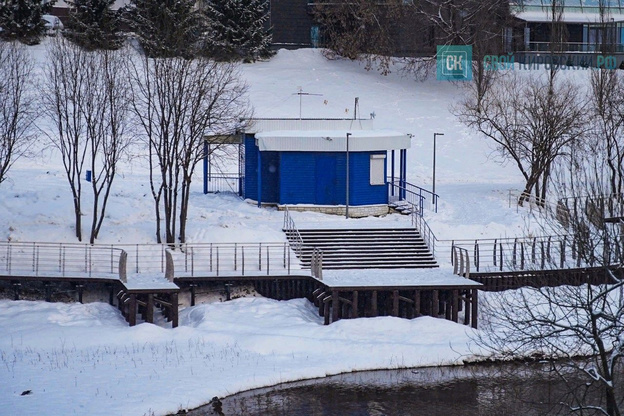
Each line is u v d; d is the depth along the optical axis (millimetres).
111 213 145250
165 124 142125
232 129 160125
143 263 133500
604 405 93375
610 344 111562
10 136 153875
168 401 96250
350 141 151375
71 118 185375
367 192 154125
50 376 101812
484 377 108312
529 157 167250
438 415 97312
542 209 156875
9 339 112250
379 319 120188
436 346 114438
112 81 144000
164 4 193625
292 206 153625
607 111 183625
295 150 152375
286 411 97688
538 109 192500
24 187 152750
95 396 96562
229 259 134500
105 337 113688
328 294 123000
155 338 114438
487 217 153875
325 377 107688
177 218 146000
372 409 99000
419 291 122500
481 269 133750
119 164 182250
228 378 103438
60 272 128000
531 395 99000
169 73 145875
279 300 129625
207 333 115938
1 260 131625
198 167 187875
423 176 189750
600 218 81438
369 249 139125
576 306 78875
